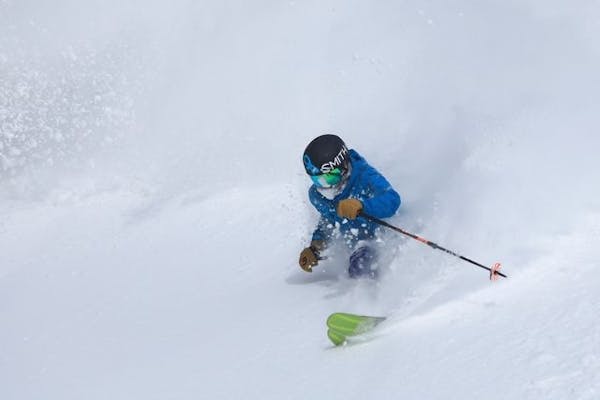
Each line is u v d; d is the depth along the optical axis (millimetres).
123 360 9484
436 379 6629
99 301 12344
